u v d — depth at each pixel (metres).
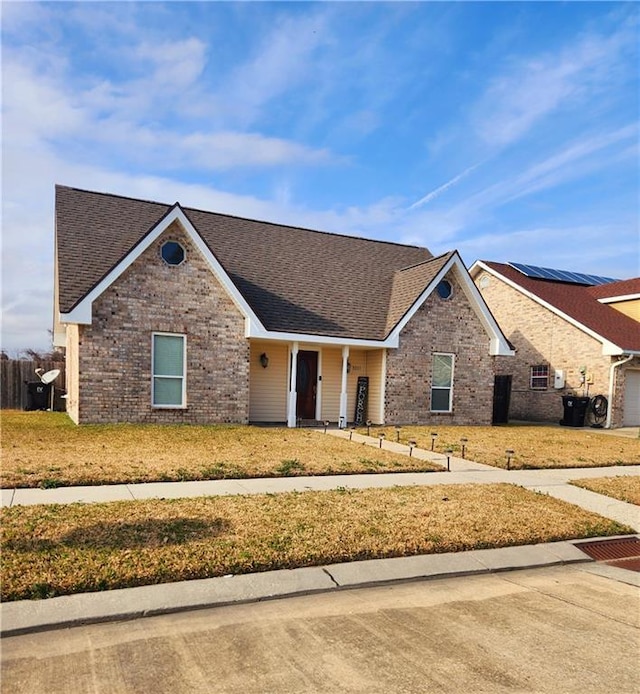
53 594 4.11
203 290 13.78
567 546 6.12
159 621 3.94
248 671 3.32
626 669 3.52
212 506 6.45
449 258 16.94
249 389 14.83
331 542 5.40
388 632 3.92
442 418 17.30
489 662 3.55
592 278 27.61
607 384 19.38
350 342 15.48
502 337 18.05
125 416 13.03
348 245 19.62
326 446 11.30
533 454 11.87
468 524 6.35
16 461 8.36
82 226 14.50
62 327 18.64
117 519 5.74
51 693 3.02
